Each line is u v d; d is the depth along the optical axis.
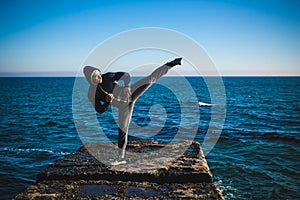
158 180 4.30
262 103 38.97
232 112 27.72
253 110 29.84
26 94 65.44
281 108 32.22
